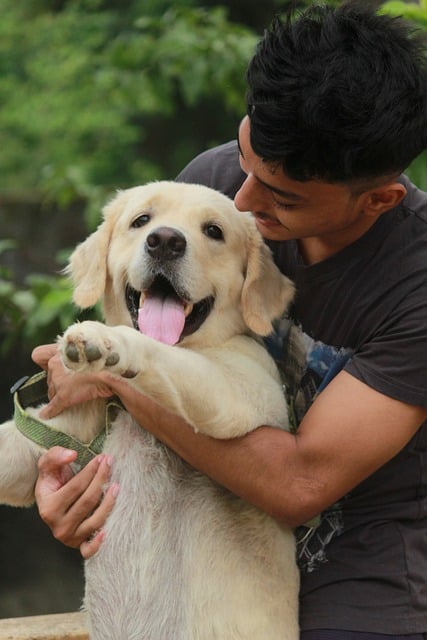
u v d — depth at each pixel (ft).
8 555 33.88
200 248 14.25
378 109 11.76
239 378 13.75
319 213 12.46
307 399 14.15
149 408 13.10
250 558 13.74
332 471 12.77
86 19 55.77
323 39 11.98
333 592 13.53
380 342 12.94
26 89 53.88
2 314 24.38
